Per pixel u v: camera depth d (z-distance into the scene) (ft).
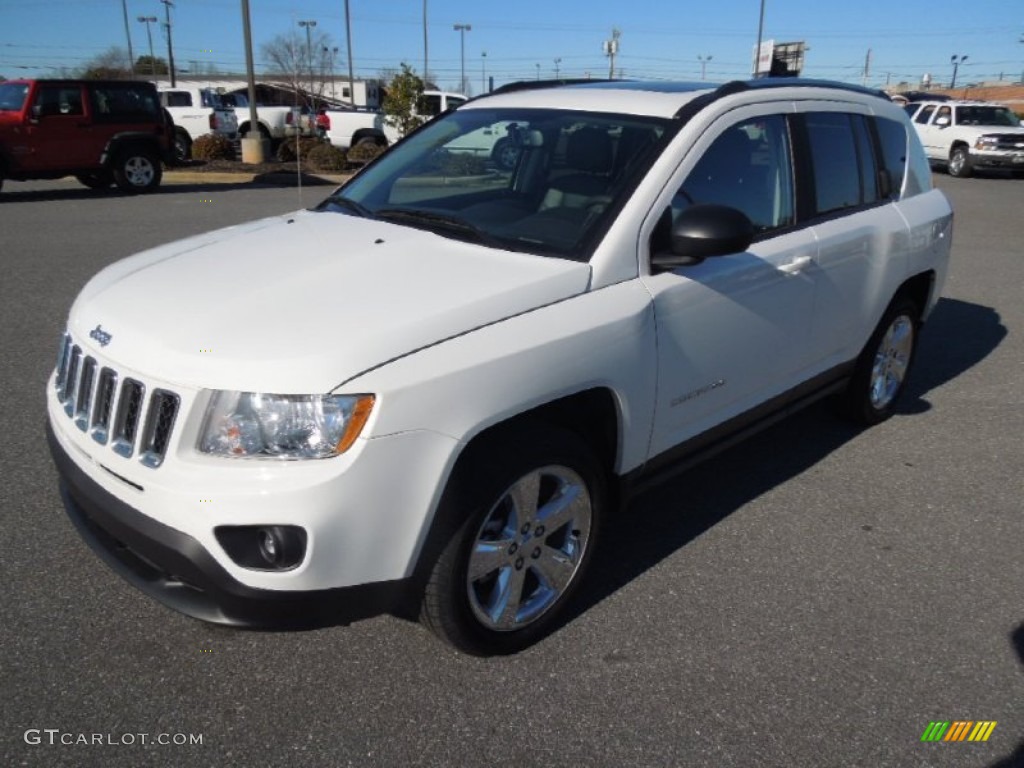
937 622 10.63
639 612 10.64
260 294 8.96
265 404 7.68
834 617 10.67
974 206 51.21
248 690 9.05
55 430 9.54
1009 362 21.25
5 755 8.03
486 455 8.80
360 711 8.82
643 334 10.02
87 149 48.55
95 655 9.44
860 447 15.85
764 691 9.32
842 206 14.12
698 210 9.83
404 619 10.32
